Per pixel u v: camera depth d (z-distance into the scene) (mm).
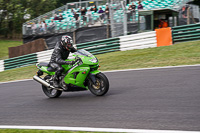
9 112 9555
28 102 10820
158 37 21062
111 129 6520
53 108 9336
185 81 10852
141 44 21703
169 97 8820
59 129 6922
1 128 7676
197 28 20359
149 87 10578
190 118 6691
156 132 6004
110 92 10531
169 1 29500
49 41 32750
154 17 25984
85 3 34000
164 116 7043
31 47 29938
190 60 15320
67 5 35000
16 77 19625
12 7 53875
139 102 8625
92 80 9719
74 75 10109
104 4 33094
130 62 17594
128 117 7301
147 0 31219
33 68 22516
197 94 8820
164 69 13945
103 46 23078
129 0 31703
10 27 56875
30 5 57375
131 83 11766
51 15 35062
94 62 9633
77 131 6613
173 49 18922
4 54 38438
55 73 10523
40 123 7770
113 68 16797
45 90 11445
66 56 10734
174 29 20922
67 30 31766
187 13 28438
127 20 27766
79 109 8719
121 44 22500
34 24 34344
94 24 30094
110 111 8047
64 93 11992
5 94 13305
